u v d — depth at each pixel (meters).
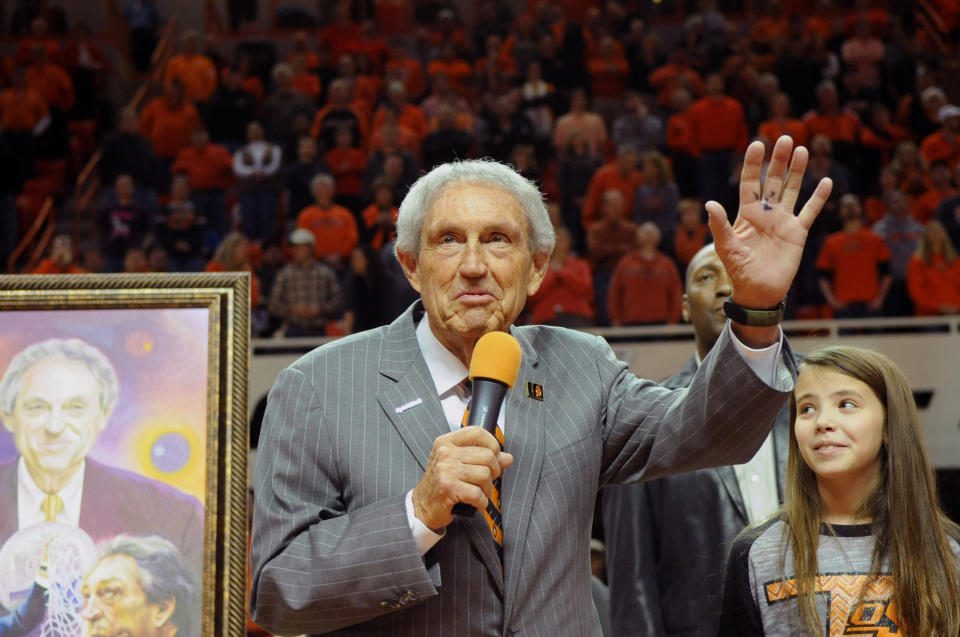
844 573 2.08
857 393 2.13
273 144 9.55
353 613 1.52
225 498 1.76
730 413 1.59
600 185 8.33
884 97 10.66
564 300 7.06
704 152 9.14
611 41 10.62
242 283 1.85
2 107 10.05
